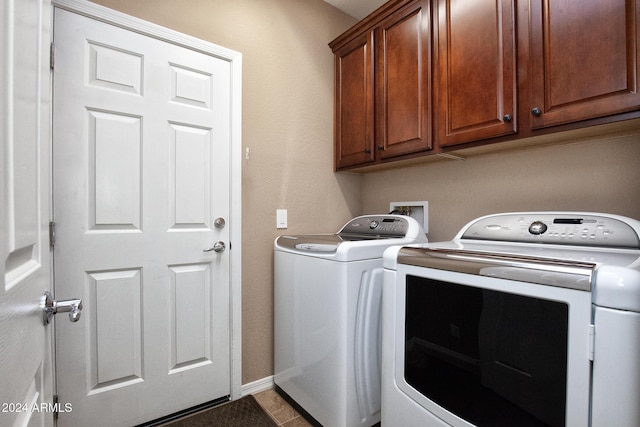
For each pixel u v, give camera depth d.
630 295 0.61
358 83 1.99
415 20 1.63
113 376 1.41
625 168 1.23
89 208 1.36
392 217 1.80
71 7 1.31
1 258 0.41
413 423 1.02
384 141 1.80
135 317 1.47
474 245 1.17
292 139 2.01
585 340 0.66
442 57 1.50
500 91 1.28
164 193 1.54
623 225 1.00
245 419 1.56
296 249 1.63
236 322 1.74
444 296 0.95
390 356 1.10
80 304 0.72
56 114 1.29
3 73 0.43
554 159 1.42
